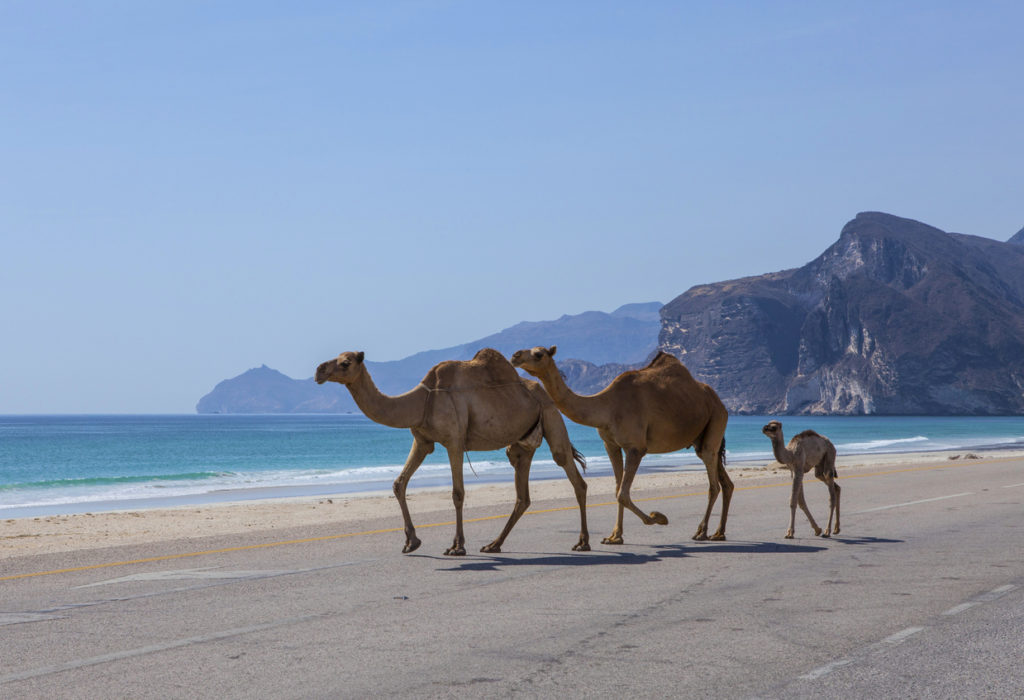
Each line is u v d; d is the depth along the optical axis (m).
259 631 7.54
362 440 108.81
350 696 5.72
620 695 5.66
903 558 10.98
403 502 12.15
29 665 6.55
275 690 5.86
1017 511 16.62
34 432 149.88
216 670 6.35
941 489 22.41
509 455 12.59
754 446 80.31
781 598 8.58
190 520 19.97
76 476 48.84
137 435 131.12
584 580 9.70
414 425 11.69
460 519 11.80
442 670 6.25
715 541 12.98
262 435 130.88
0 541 16.31
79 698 5.76
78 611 8.54
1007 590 8.87
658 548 12.30
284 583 9.87
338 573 10.48
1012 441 91.62
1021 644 6.80
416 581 9.82
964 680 5.92
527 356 12.05
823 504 18.77
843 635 7.11
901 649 6.68
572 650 6.73
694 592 8.92
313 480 38.94
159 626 7.79
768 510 17.69
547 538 13.63
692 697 5.61
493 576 10.05
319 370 11.04
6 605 8.95
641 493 23.92
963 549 11.69
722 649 6.72
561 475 38.91
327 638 7.23
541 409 12.30
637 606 8.28
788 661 6.38
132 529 18.28
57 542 16.03
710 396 13.44
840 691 5.71
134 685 6.02
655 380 12.91
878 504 18.42
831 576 9.76
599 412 12.36
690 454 59.28
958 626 7.38
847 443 87.12
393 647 6.90
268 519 19.89
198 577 10.45
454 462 11.78
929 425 187.25
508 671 6.20
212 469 53.62
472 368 12.12
